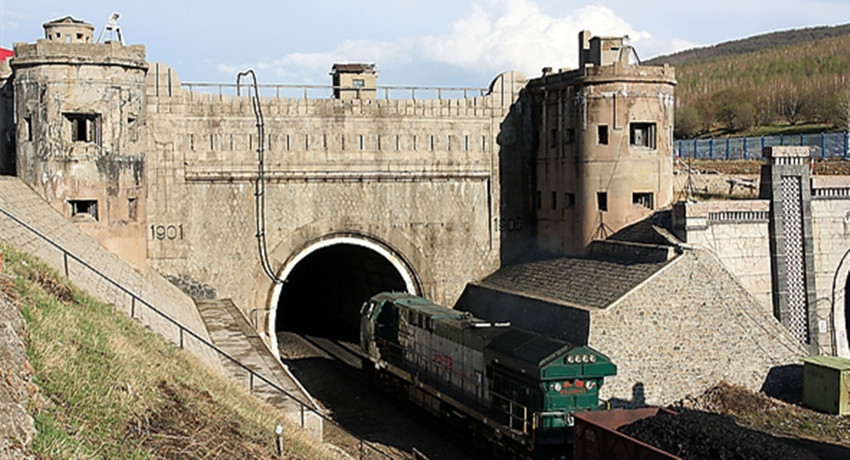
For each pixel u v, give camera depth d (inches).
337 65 1761.8
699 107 3604.8
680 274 1207.6
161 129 1428.4
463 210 1605.6
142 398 582.6
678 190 1865.2
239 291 1486.2
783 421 1152.2
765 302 1369.3
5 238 860.6
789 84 3833.7
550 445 980.6
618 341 1170.6
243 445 606.2
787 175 1378.0
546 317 1283.2
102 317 766.5
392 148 1557.6
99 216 1274.6
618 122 1435.8
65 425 474.9
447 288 1603.1
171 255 1445.6
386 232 1563.7
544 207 1600.6
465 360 1190.3
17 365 502.6
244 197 1481.3
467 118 1595.7
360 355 1585.9
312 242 1525.6
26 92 1263.5
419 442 1201.4
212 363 935.7
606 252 1403.8
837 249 1425.9
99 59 1262.3
